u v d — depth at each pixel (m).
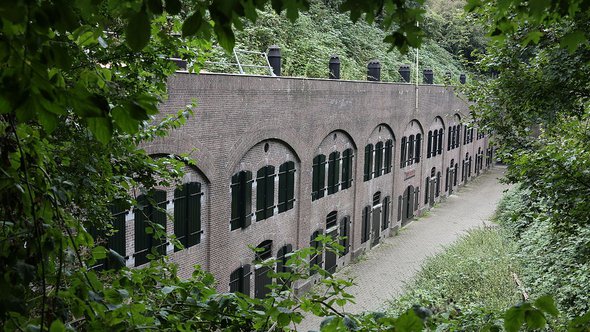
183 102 13.19
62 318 2.54
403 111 27.94
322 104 20.14
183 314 4.01
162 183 6.91
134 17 2.07
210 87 14.16
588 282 9.52
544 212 9.24
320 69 26.02
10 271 2.35
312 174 20.34
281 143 18.17
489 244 21.92
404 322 2.31
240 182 16.27
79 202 4.89
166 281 4.38
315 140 20.00
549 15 4.14
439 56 42.09
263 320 3.92
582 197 8.09
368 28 36.34
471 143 42.56
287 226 19.16
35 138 2.94
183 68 13.34
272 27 26.61
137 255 12.65
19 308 2.28
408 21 2.59
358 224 24.36
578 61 8.13
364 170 24.52
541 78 9.09
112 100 3.37
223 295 3.97
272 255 18.42
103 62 5.43
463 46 45.41
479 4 5.18
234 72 19.27
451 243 25.67
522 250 17.38
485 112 11.03
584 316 2.56
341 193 22.83
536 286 14.30
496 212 32.47
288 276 4.05
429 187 33.59
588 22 7.35
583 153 8.38
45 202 2.71
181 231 14.00
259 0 2.34
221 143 14.94
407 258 24.52
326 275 3.95
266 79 16.58
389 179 27.52
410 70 35.28
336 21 34.03
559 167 8.20
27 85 1.86
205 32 2.40
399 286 20.83
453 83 13.27
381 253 25.30
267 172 17.56
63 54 2.09
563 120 10.43
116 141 5.70
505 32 4.53
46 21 1.97
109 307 2.83
